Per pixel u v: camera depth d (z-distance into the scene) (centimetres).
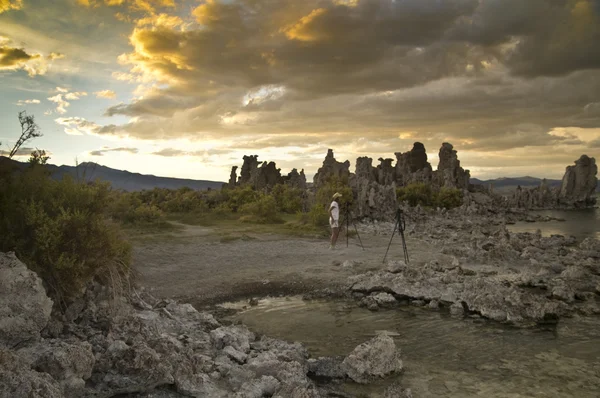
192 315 1145
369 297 1430
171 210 4259
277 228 3062
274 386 761
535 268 1923
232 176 8012
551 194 10781
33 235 855
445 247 2320
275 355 895
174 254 2066
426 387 800
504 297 1281
